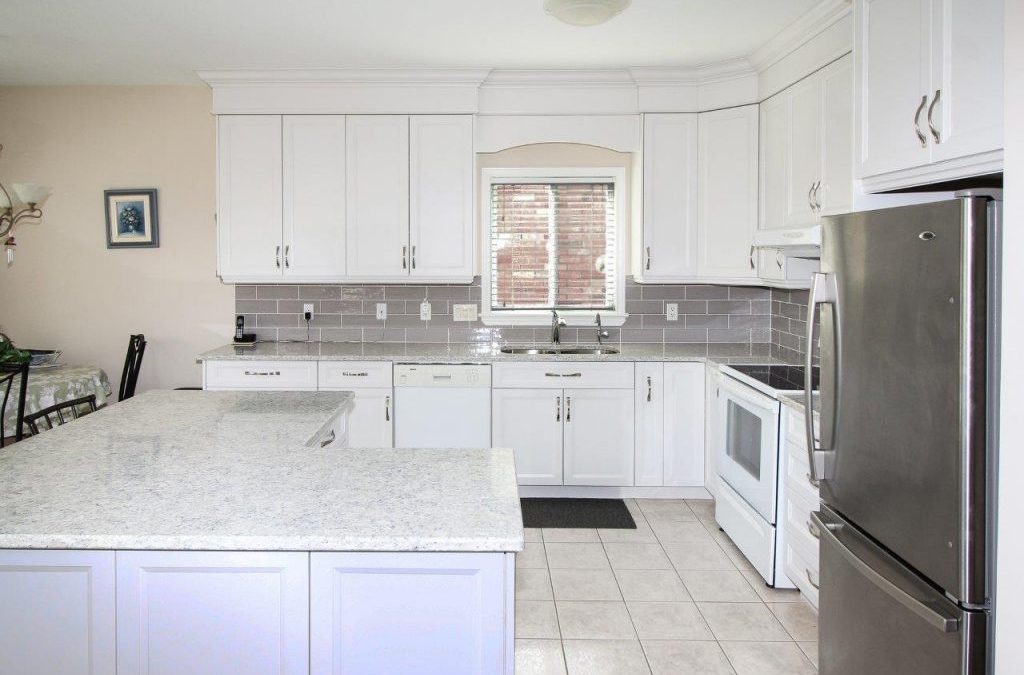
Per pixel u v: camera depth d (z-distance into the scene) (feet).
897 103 7.07
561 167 15.52
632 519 13.32
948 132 6.28
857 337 6.78
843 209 10.31
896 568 6.24
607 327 15.84
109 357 15.76
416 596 5.09
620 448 14.16
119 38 12.19
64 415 12.91
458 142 14.48
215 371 13.97
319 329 15.85
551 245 15.85
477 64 13.76
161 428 7.87
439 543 4.91
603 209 15.83
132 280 15.67
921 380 5.80
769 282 12.81
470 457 6.91
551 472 14.17
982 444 5.29
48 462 6.56
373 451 7.12
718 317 15.80
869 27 7.61
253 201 14.53
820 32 10.93
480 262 15.71
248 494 5.74
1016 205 4.90
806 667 8.52
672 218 14.49
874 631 6.66
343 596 5.09
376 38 12.18
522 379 14.02
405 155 14.48
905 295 6.00
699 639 9.14
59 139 15.39
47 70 14.15
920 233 5.78
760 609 9.91
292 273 14.62
